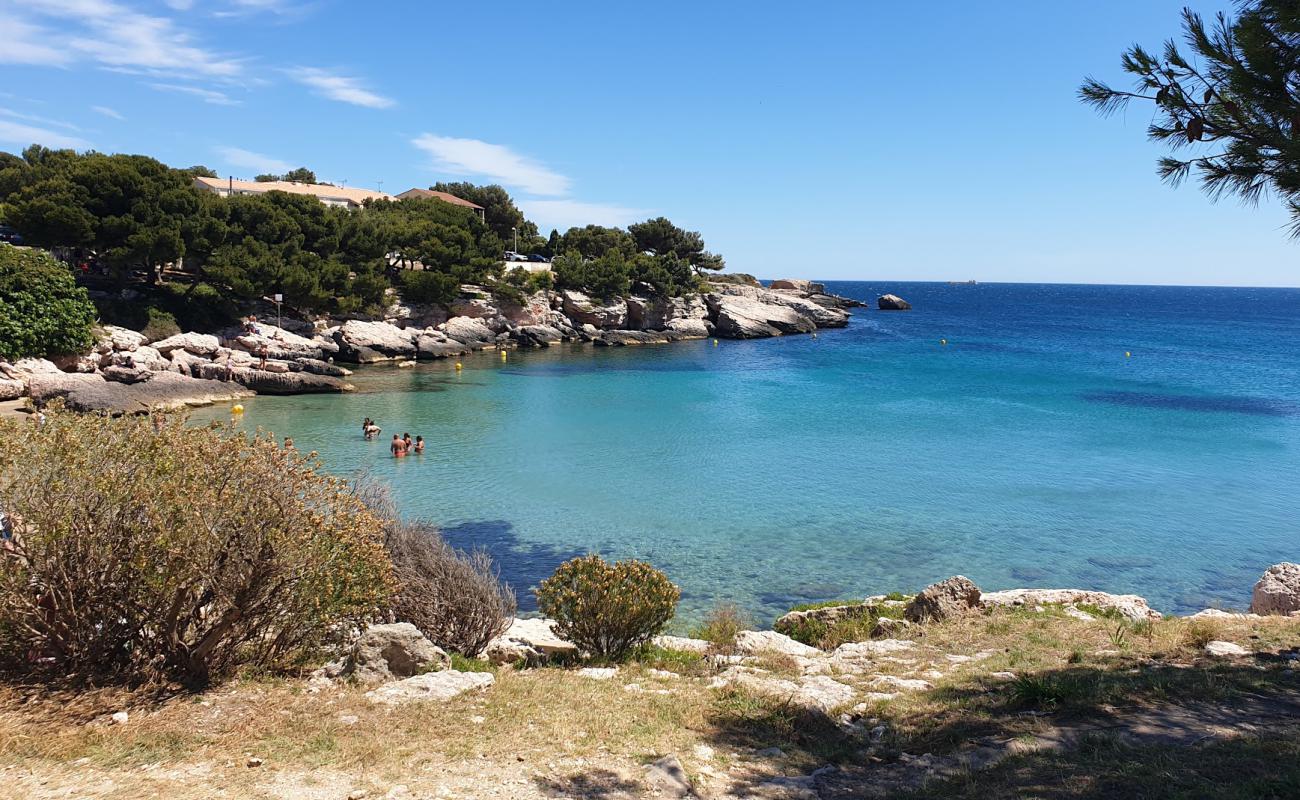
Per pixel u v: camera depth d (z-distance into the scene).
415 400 53.09
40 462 8.88
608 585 12.59
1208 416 50.03
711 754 8.43
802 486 32.34
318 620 10.05
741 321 112.38
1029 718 9.12
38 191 57.28
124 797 6.63
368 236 79.50
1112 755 7.69
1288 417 49.81
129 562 9.12
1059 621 14.29
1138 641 12.85
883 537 25.95
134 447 9.44
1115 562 23.73
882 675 11.51
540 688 10.24
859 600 20.28
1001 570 23.02
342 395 54.38
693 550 24.56
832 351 94.88
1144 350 98.88
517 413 48.78
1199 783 6.85
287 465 9.99
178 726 8.25
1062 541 25.62
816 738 9.04
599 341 97.06
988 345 104.94
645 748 8.46
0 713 8.23
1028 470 35.38
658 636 14.48
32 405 39.44
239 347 63.09
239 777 7.19
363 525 10.84
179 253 61.16
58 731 7.95
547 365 76.25
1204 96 7.98
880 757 8.39
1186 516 28.44
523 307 94.06
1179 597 21.06
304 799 6.84
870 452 38.94
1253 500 30.61
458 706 9.30
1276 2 7.27
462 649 12.59
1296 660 10.95
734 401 55.16
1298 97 7.59
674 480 33.09
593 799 7.12
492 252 97.88
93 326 51.09
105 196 58.84
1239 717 8.73
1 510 8.87
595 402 53.78
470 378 65.12
